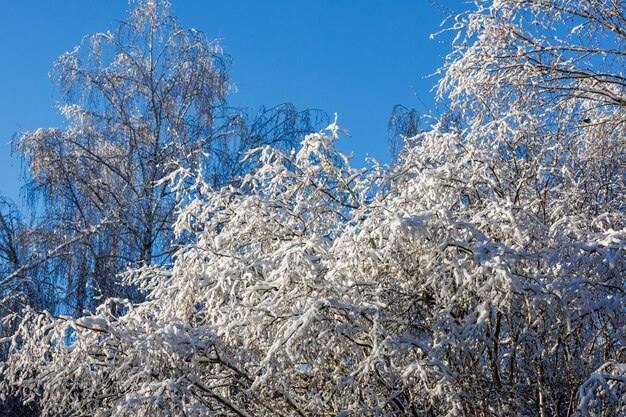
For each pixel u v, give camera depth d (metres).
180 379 5.86
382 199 7.42
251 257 6.59
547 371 6.71
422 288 6.37
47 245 13.23
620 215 8.05
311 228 7.50
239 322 6.04
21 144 13.95
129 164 14.40
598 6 9.88
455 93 9.91
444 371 5.77
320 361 6.04
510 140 8.05
